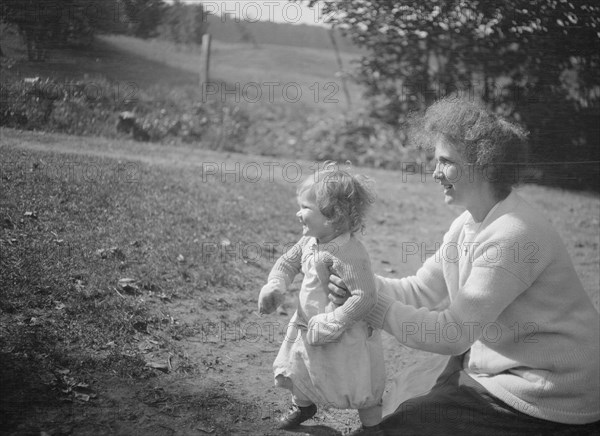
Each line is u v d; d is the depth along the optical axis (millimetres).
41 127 6711
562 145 6531
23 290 3783
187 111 10562
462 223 3166
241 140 10719
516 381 2910
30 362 3229
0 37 6062
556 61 6469
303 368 3045
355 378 2973
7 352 3248
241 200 6484
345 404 2984
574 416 2869
